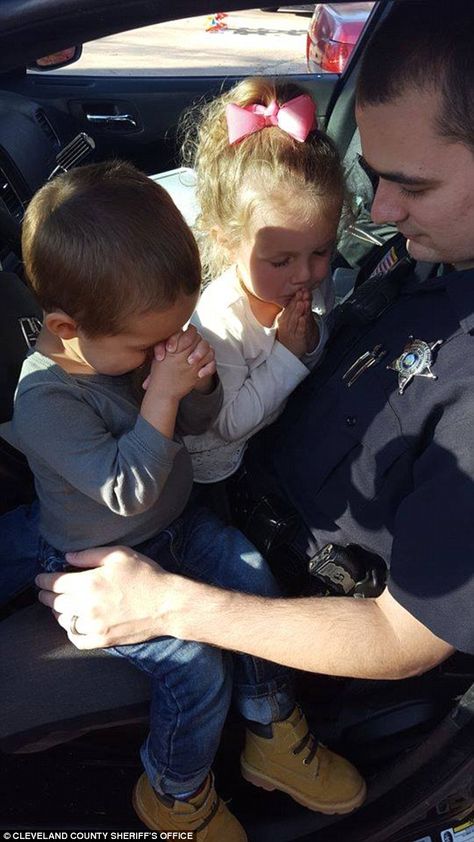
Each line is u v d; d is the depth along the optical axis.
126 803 1.85
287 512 1.56
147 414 1.29
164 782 1.44
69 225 1.24
